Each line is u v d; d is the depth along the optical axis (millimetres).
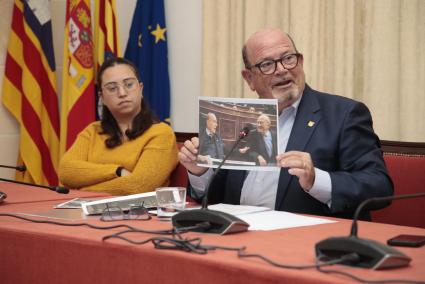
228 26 3754
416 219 2260
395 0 3139
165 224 1574
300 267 1050
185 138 3410
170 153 2900
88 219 1668
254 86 2451
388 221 2305
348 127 2223
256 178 2330
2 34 3867
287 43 2352
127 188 2783
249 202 2340
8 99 3859
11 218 1691
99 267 1289
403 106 3135
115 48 3875
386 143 2672
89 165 2908
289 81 2316
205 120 1888
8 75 3859
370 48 3221
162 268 1183
